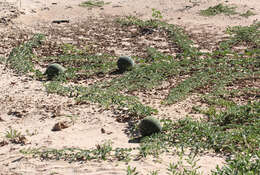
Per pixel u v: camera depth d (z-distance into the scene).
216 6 32.16
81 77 17.02
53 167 8.77
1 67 18.27
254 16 29.69
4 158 9.40
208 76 16.72
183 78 16.84
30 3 33.97
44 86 15.59
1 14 29.25
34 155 9.45
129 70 17.97
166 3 34.34
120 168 8.52
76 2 35.56
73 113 12.73
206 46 22.86
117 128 11.45
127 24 28.64
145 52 21.58
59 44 22.97
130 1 35.53
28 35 24.92
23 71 17.56
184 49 21.89
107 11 32.59
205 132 10.22
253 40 23.64
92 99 13.91
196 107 12.98
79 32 26.41
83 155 9.23
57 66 17.06
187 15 30.97
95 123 11.87
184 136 10.20
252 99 13.84
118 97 13.75
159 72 17.52
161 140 10.16
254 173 7.55
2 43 22.55
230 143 9.79
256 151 8.88
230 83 15.94
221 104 13.28
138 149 9.54
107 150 9.30
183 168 8.23
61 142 10.30
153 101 13.84
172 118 12.02
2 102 13.80
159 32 26.48
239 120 11.67
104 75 17.33
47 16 30.91
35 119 12.26
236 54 20.06
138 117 12.20
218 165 8.53
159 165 8.63
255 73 17.09
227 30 26.31
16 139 10.62
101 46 22.75
